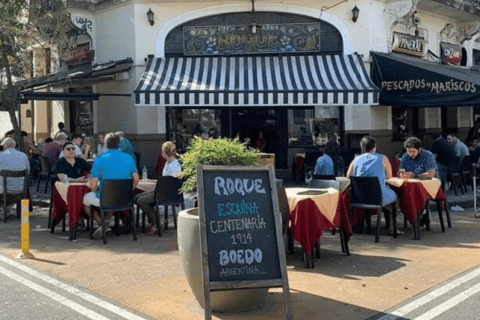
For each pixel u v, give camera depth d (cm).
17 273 692
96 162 881
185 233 530
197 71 1454
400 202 877
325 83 1366
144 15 1526
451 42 1942
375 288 611
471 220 1055
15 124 1549
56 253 798
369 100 1314
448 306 551
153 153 1520
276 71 1442
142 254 784
